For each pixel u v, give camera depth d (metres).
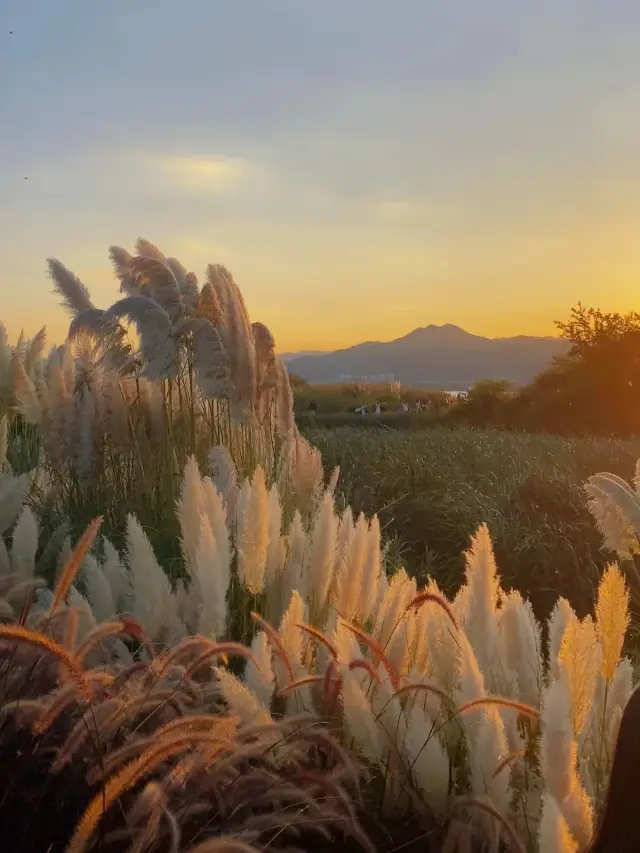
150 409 5.98
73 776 1.97
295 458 5.96
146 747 1.91
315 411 22.91
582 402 23.89
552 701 1.94
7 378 7.16
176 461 5.70
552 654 2.62
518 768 2.22
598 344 24.83
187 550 3.46
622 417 23.31
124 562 3.78
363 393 26.58
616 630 2.40
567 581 6.60
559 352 26.55
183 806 1.90
